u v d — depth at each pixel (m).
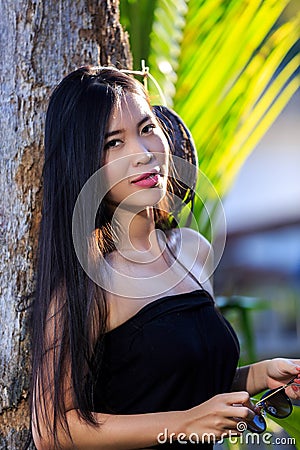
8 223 2.41
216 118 2.86
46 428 2.02
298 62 3.07
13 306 2.38
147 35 2.87
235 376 2.35
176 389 2.06
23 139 2.40
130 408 2.07
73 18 2.46
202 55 2.85
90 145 2.02
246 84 2.88
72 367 1.98
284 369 2.28
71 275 2.02
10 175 2.41
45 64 2.42
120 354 2.04
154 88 2.79
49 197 2.08
